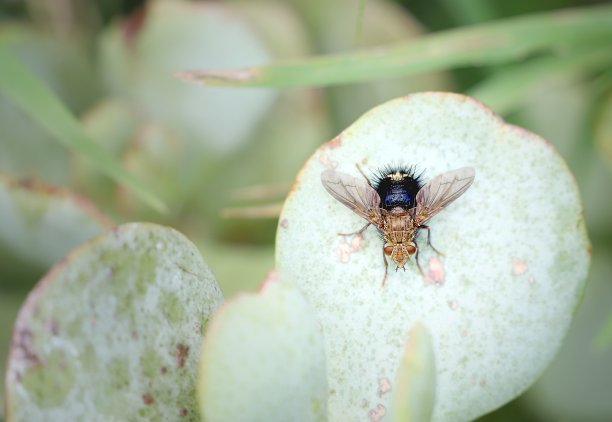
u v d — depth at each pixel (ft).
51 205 0.74
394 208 0.69
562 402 0.94
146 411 0.60
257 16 1.02
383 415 0.64
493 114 0.65
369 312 0.64
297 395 0.59
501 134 0.65
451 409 0.64
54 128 0.85
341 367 0.64
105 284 0.59
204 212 0.99
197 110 1.00
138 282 0.60
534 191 0.65
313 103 1.00
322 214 0.64
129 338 0.60
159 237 0.60
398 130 0.65
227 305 0.58
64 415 0.59
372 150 0.65
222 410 0.58
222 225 1.00
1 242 0.76
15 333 0.58
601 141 0.97
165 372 0.61
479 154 0.65
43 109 0.86
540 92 1.02
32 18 1.11
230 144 1.00
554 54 0.99
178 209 0.98
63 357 0.59
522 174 0.65
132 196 0.96
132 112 0.99
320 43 1.05
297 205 0.64
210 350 0.57
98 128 0.97
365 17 1.03
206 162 0.99
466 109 0.65
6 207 0.74
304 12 1.05
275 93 0.99
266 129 1.00
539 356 0.65
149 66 1.00
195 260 0.62
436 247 0.65
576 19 0.95
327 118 1.02
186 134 1.00
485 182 0.65
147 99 1.01
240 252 0.95
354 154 0.64
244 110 0.99
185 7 0.98
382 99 1.00
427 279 0.64
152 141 0.96
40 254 0.76
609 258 0.97
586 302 0.95
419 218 0.67
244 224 0.99
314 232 0.64
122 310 0.60
